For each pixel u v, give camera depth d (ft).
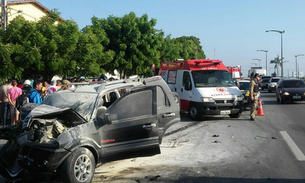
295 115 53.57
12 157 22.91
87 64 57.36
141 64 83.15
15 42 49.80
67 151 19.69
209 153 28.40
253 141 33.04
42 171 19.77
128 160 26.94
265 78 142.00
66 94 25.14
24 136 21.33
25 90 43.47
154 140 23.22
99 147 21.42
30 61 47.57
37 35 49.52
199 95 47.44
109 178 22.30
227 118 50.26
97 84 27.86
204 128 41.19
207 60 52.42
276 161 25.45
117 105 22.57
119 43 79.00
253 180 21.04
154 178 21.88
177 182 20.90
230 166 24.31
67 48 52.70
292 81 77.77
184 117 51.93
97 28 73.05
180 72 52.80
